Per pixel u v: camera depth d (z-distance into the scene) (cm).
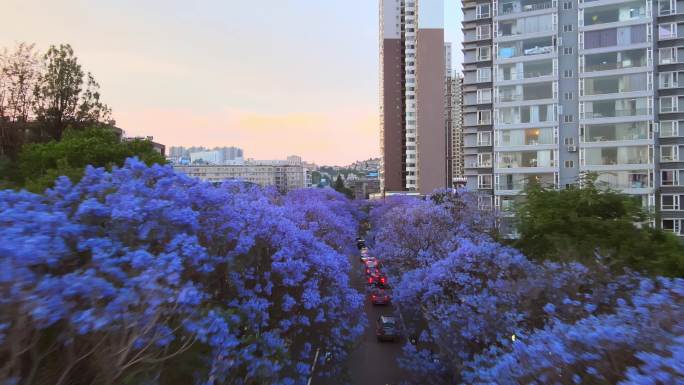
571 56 3850
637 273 936
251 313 782
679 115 3534
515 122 3966
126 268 480
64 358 399
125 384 406
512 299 958
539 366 530
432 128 8912
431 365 1264
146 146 2406
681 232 3484
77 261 473
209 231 777
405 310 1669
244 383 643
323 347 1134
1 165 1791
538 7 3972
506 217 2700
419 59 9025
